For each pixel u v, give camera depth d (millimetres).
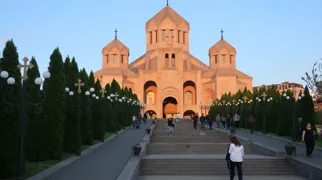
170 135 29312
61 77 16281
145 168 15383
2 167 11617
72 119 18578
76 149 17281
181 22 76000
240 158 11789
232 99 46250
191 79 70500
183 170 15227
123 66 71125
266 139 26625
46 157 15266
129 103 44875
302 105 24422
